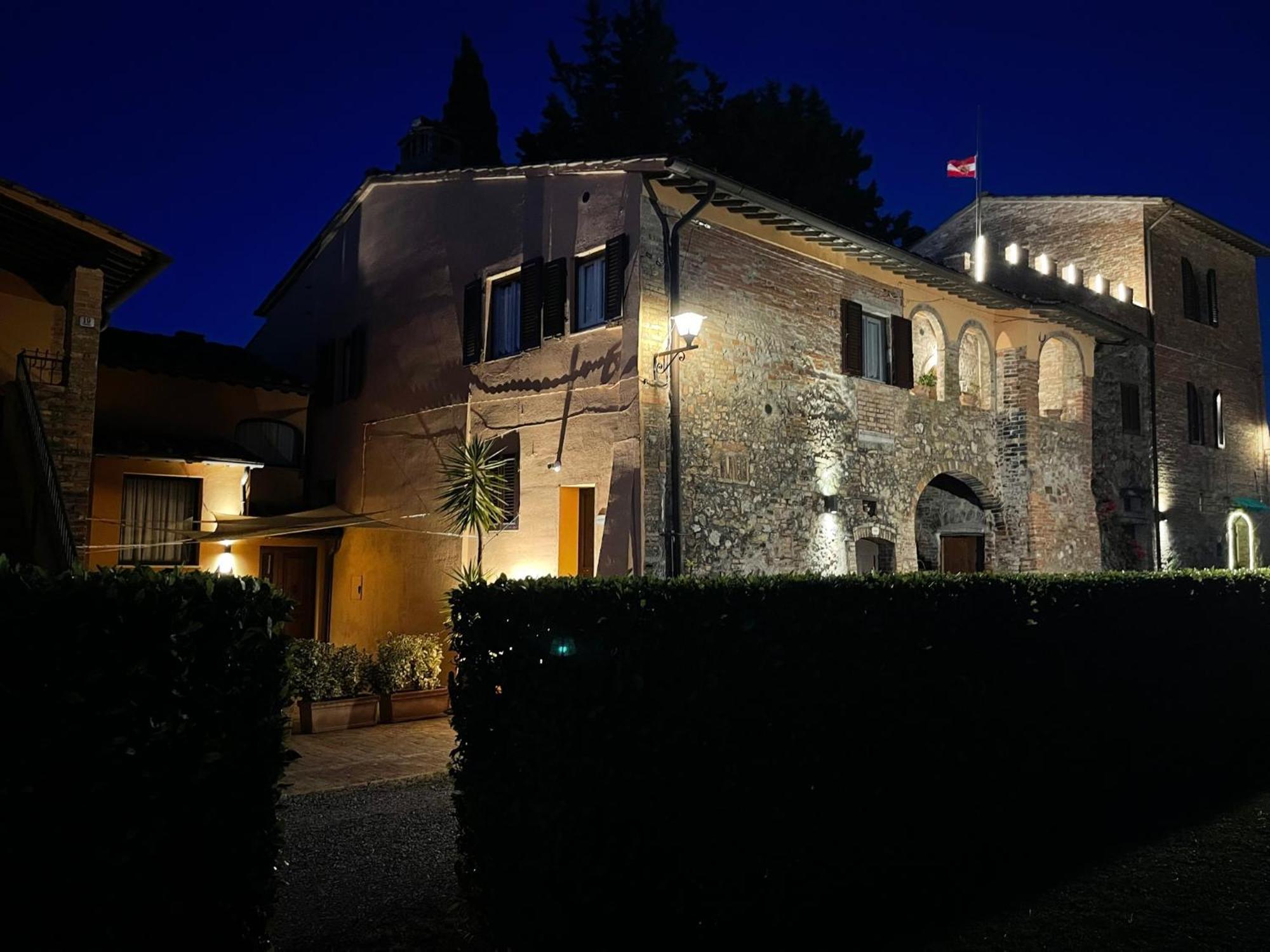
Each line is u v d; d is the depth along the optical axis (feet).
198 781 13.00
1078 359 68.18
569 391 44.98
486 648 17.13
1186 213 81.25
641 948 15.90
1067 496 64.95
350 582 60.75
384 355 59.21
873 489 52.42
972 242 90.94
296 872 21.94
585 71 101.86
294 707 39.42
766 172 93.91
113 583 12.67
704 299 44.45
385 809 28.14
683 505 42.24
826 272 51.01
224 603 13.67
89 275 42.16
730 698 17.53
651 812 16.22
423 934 17.79
